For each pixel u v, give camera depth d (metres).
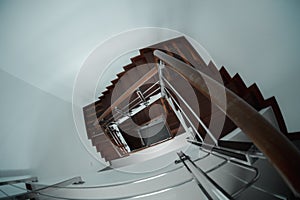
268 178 1.03
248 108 0.54
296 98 1.37
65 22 2.15
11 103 1.92
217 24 1.95
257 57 1.61
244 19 1.68
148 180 1.38
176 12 2.29
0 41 1.78
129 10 2.34
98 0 2.19
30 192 1.25
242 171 1.08
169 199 1.31
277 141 0.45
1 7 1.75
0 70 1.82
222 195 0.60
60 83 2.56
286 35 1.42
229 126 1.47
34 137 2.08
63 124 2.67
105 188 1.43
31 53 2.07
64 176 2.15
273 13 1.47
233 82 1.73
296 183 0.39
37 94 2.29
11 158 1.74
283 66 1.45
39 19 2.00
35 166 1.94
